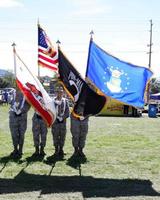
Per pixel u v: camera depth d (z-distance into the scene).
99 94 11.16
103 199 8.74
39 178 10.43
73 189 9.47
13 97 12.91
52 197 8.84
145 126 25.23
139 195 9.09
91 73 11.21
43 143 13.16
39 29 12.21
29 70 11.48
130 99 11.12
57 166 11.85
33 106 11.41
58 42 11.38
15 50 11.56
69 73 11.31
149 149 15.41
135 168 11.86
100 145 16.23
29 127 22.83
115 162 12.69
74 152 13.23
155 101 44.81
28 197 8.82
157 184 10.06
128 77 11.15
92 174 10.98
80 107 11.22
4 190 9.33
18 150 13.12
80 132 13.05
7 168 11.47
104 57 11.21
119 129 22.94
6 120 27.77
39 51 12.27
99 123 27.14
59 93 13.05
